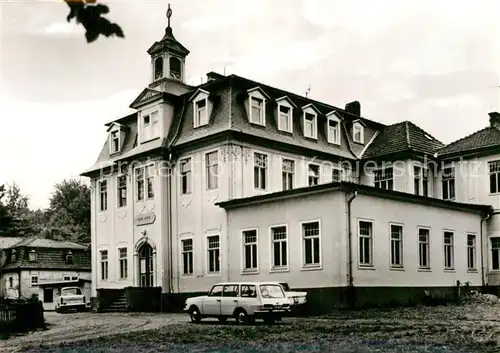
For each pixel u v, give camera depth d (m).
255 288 21.75
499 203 35.03
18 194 94.81
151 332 19.83
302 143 36.12
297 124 36.69
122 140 40.19
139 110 38.19
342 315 24.61
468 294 32.38
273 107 35.47
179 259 34.94
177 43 38.81
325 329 18.62
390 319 22.38
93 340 18.00
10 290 56.28
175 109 36.97
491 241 35.38
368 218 27.98
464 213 34.31
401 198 30.03
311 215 27.91
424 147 38.34
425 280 30.84
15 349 16.59
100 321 28.56
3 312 24.80
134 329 22.36
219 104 34.09
